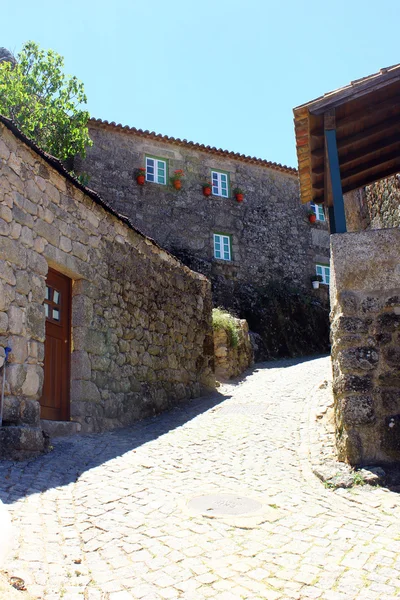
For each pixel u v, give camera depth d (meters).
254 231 20.20
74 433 7.01
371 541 3.55
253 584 2.97
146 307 9.66
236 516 4.03
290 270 20.72
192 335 11.39
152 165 18.58
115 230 8.88
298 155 7.35
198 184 19.34
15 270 6.18
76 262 7.59
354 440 5.20
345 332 5.47
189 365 11.01
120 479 4.90
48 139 13.66
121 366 8.52
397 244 5.61
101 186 17.19
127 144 18.06
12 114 13.08
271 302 19.31
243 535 3.67
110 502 4.23
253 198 20.55
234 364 13.51
